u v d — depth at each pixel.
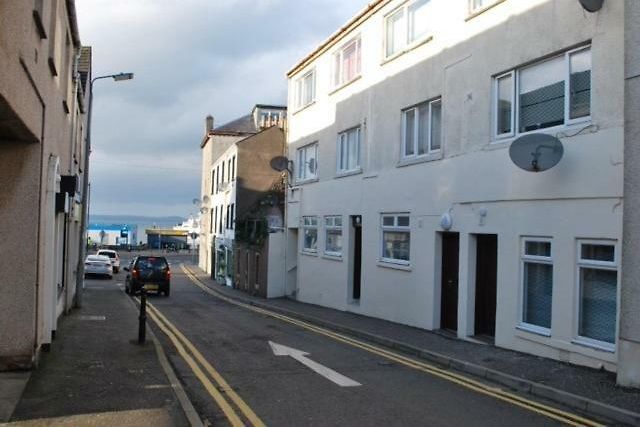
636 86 8.27
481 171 12.48
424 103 15.18
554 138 10.12
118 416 6.88
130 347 11.47
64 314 16.81
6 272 8.50
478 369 9.75
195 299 27.27
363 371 9.97
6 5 5.66
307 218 23.53
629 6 8.42
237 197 37.53
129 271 29.14
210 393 8.33
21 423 6.48
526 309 11.34
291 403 7.80
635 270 8.16
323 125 21.80
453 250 14.04
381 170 17.12
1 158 8.40
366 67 18.28
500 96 12.33
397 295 16.06
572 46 10.34
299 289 24.22
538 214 10.86
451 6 13.87
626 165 8.34
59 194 12.45
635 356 8.17
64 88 12.75
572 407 7.77
